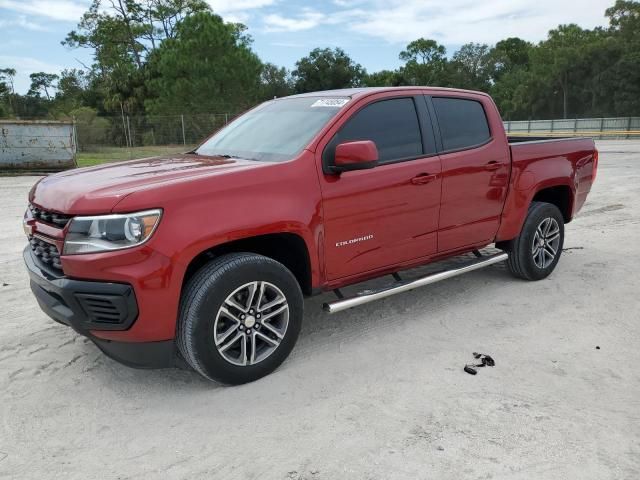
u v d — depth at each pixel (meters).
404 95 4.36
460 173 4.55
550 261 5.61
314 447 2.88
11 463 2.79
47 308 3.39
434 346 4.09
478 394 3.38
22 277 5.91
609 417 3.12
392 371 3.70
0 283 5.70
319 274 3.79
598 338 4.21
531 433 2.96
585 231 7.86
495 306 4.89
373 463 2.73
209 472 2.70
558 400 3.30
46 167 17.83
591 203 10.12
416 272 5.89
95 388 3.53
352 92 4.29
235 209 3.30
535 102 70.56
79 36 60.00
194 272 3.49
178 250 3.10
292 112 4.36
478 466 2.70
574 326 4.44
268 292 3.58
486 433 2.97
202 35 39.00
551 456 2.77
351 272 3.99
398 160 4.18
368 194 3.93
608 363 3.79
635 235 7.54
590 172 5.99
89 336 3.26
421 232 4.36
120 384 3.58
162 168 3.70
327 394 3.41
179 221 3.12
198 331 3.22
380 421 3.10
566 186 5.67
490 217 4.93
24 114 70.12
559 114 69.50
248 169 3.47
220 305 3.27
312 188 3.66
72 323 3.19
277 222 3.45
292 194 3.56
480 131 4.85
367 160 3.58
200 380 3.62
